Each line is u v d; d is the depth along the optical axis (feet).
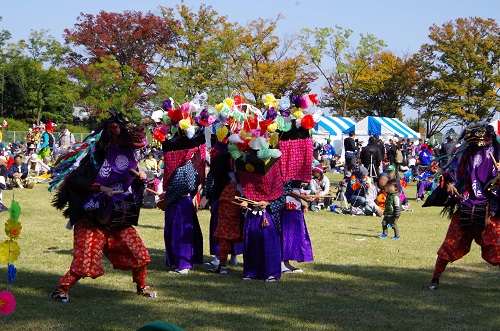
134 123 22.45
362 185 53.62
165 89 133.28
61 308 21.40
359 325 20.40
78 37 185.88
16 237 19.11
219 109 27.86
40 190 65.05
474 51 163.12
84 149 21.98
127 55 184.24
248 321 20.54
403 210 57.31
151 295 23.47
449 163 25.71
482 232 24.91
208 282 26.45
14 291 23.50
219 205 28.43
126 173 22.25
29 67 182.70
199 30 139.95
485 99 163.32
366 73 168.76
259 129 26.45
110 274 27.27
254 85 138.10
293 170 27.96
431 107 173.99
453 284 27.02
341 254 33.76
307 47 152.56
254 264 27.14
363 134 130.93
